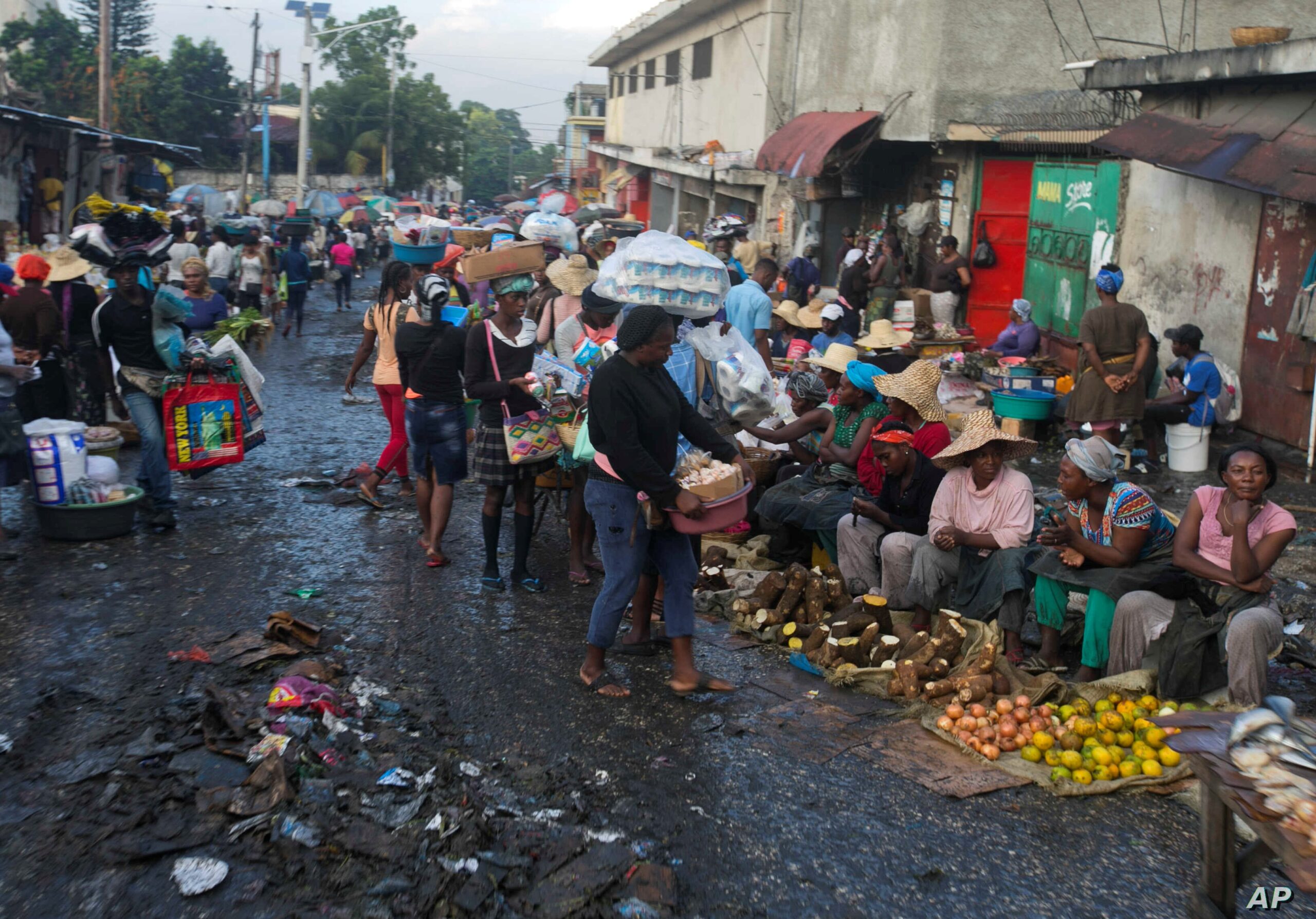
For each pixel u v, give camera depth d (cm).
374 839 375
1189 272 1124
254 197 5053
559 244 1288
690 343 618
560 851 377
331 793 401
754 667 552
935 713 491
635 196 3641
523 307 627
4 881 347
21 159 2419
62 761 421
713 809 413
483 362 623
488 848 377
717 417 637
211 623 576
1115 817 415
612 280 604
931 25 1522
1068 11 1498
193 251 1593
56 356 831
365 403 1235
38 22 5197
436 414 673
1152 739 447
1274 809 303
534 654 558
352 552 716
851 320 1381
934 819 411
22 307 803
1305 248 958
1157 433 991
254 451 984
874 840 395
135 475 870
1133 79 1130
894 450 583
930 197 1691
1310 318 914
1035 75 1527
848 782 437
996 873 376
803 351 1048
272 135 6159
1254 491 470
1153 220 1188
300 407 1198
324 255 3203
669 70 3178
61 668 511
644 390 490
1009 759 458
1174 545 502
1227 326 1068
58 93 5006
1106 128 1256
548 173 13000
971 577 552
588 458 611
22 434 714
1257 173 892
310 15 3884
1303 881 279
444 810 396
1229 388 1006
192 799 396
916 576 564
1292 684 542
